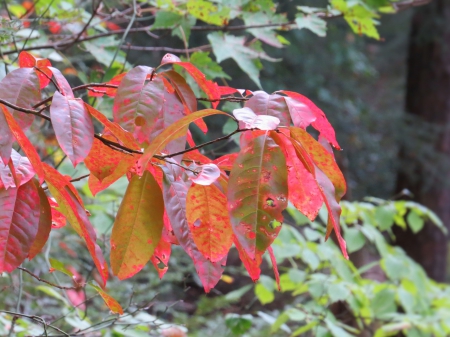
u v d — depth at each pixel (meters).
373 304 3.09
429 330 3.22
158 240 1.65
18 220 1.57
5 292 2.85
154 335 2.51
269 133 1.57
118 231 1.64
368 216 3.29
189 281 4.54
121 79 1.71
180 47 6.26
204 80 1.73
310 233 3.12
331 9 2.75
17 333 2.12
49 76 1.69
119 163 1.62
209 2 2.45
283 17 2.70
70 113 1.56
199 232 1.64
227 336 3.03
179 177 1.63
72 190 1.63
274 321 2.84
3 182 1.57
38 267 3.19
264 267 5.09
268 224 1.55
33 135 2.83
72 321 2.14
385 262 3.19
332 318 2.89
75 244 3.71
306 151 1.58
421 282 3.35
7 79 1.60
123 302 3.36
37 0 2.56
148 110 1.63
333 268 3.32
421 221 3.41
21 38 2.61
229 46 2.56
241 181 1.55
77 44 2.69
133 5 2.47
